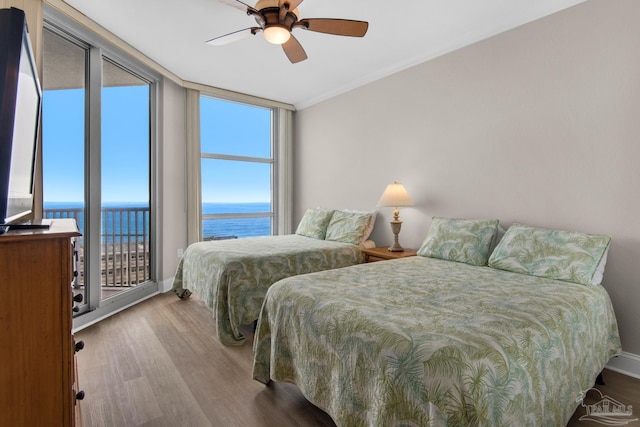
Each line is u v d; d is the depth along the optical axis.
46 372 0.91
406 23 2.57
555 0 2.26
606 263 2.10
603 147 2.11
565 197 2.28
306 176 4.72
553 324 1.32
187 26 2.63
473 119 2.80
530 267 2.08
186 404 1.71
